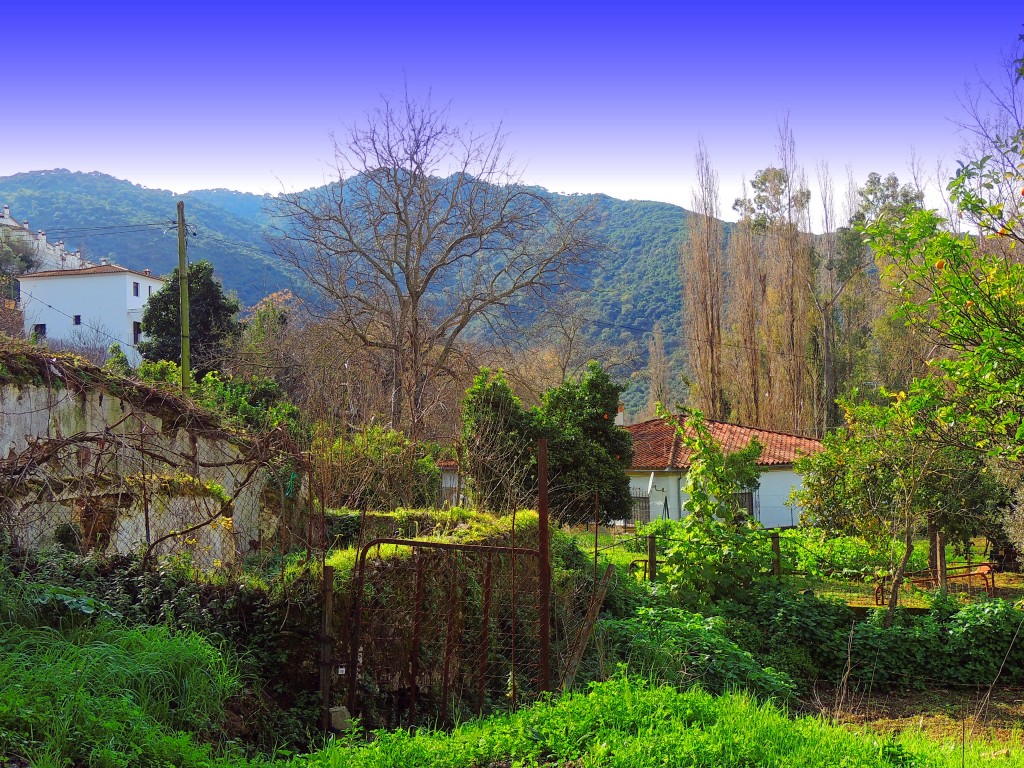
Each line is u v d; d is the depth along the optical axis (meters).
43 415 10.42
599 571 14.77
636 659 11.12
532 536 12.09
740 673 11.79
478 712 8.59
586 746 6.62
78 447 10.20
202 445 12.36
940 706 12.87
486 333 45.59
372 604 8.34
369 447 13.96
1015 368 9.40
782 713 9.45
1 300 35.84
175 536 9.45
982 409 9.97
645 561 17.64
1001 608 14.48
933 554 20.94
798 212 48.06
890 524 17.19
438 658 8.82
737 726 7.38
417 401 26.17
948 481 18.47
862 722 11.62
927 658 14.34
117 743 5.48
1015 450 9.94
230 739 6.67
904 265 9.99
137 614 7.62
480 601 9.51
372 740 7.37
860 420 16.84
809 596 15.53
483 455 16.73
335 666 8.03
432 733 7.50
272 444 10.41
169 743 5.62
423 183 34.72
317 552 9.22
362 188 35.16
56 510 9.27
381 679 8.35
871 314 50.38
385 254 34.34
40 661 6.21
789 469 35.50
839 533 19.72
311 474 9.80
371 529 11.98
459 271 36.94
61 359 11.08
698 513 16.03
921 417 11.29
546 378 46.94
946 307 9.64
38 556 7.96
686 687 10.84
